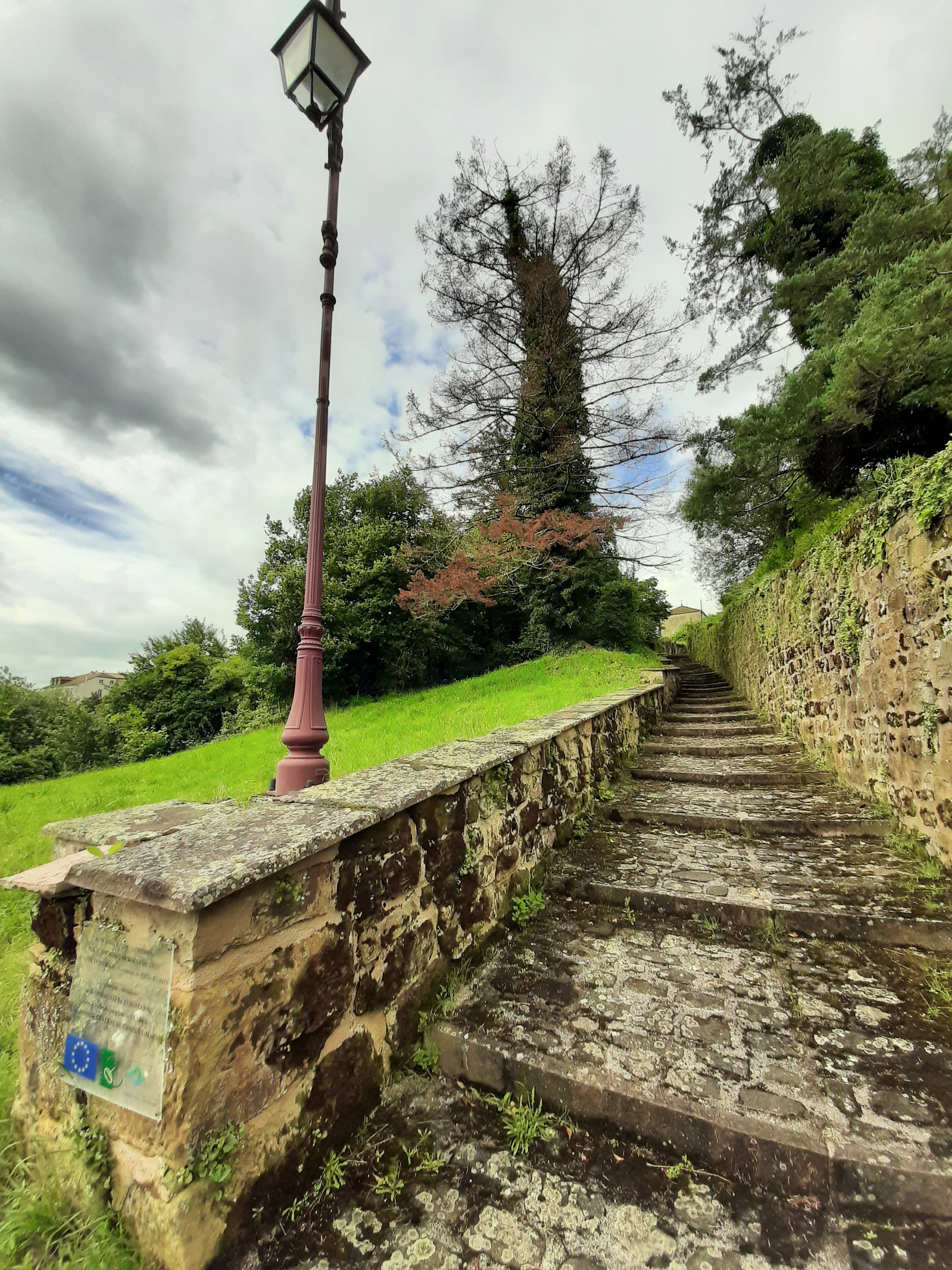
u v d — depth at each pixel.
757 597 9.27
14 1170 1.56
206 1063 1.31
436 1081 1.99
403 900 2.08
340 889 1.77
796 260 9.98
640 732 7.36
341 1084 1.71
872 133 9.33
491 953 2.67
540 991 2.35
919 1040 1.99
